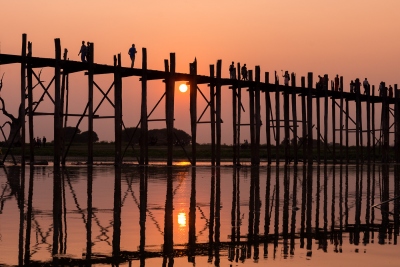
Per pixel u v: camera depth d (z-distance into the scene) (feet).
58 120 115.96
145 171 116.67
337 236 48.21
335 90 177.78
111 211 58.80
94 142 348.38
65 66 118.32
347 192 84.23
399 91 203.82
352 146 319.68
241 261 38.78
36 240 43.88
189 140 407.64
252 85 148.66
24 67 113.19
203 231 49.11
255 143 147.02
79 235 46.11
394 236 48.52
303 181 101.71
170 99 130.72
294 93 159.74
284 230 50.62
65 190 76.95
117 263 37.81
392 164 189.37
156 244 43.52
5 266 36.35
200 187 85.46
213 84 140.56
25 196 69.72
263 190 83.76
